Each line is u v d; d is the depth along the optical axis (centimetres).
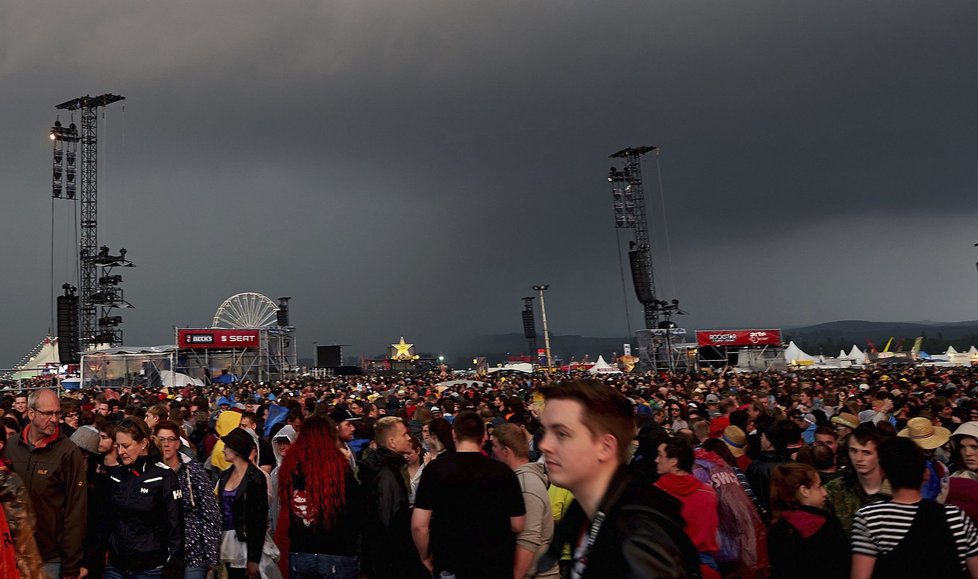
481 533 541
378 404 1722
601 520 225
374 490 715
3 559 313
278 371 7100
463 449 595
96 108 7619
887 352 9138
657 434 625
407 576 697
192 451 1002
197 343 6656
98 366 5091
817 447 722
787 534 553
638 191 8238
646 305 7912
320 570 671
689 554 216
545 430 248
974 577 427
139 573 670
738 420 1112
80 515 688
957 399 1809
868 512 448
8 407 1557
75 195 7450
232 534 723
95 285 7212
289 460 693
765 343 7525
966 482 604
